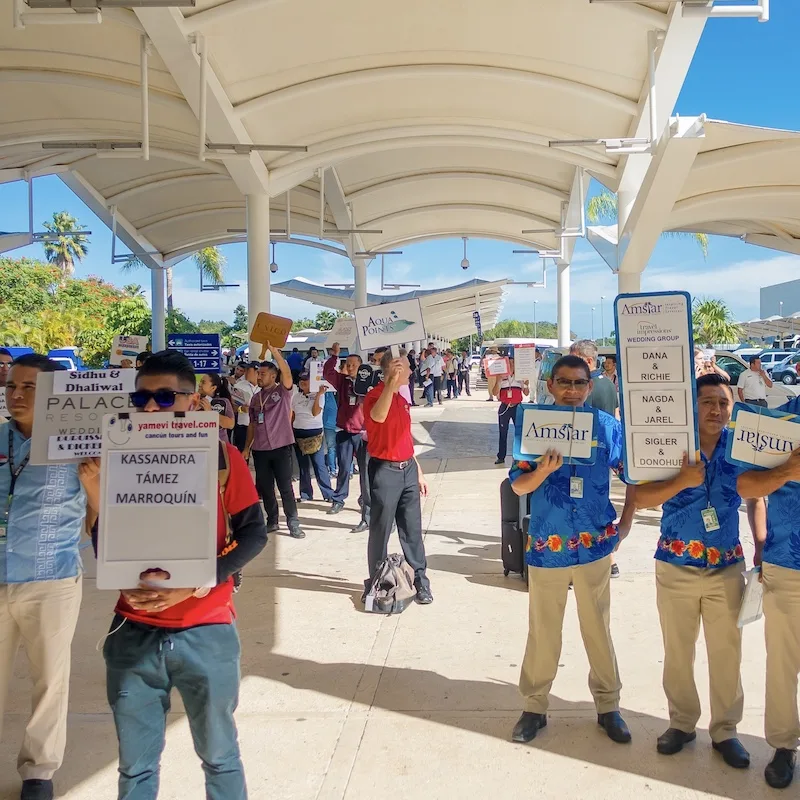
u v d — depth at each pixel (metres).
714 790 3.60
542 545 4.02
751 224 21.91
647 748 3.99
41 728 3.60
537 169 18.88
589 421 3.91
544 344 46.53
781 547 3.61
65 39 11.85
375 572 6.27
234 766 2.87
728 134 12.63
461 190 21.41
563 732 4.17
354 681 4.89
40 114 15.22
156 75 12.42
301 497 11.01
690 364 3.61
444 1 10.18
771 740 3.69
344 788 3.70
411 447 6.34
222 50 10.81
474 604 6.31
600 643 4.05
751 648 5.27
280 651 5.39
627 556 7.59
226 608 2.86
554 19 10.59
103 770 3.92
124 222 23.64
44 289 47.03
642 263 15.99
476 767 3.85
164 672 2.76
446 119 14.20
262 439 8.66
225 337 72.50
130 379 3.12
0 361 8.29
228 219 25.02
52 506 3.57
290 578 7.15
